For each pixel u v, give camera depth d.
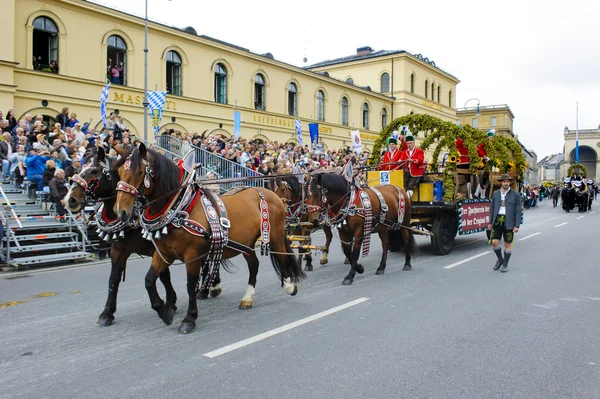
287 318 6.16
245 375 4.33
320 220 8.26
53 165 12.06
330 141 33.97
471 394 3.96
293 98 30.89
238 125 20.77
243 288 8.02
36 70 18.06
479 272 9.25
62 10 18.73
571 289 7.75
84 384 4.17
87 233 11.52
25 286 8.22
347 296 7.35
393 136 12.57
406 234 9.73
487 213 12.72
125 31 20.89
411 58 42.03
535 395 3.95
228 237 6.11
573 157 75.69
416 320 6.04
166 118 22.67
